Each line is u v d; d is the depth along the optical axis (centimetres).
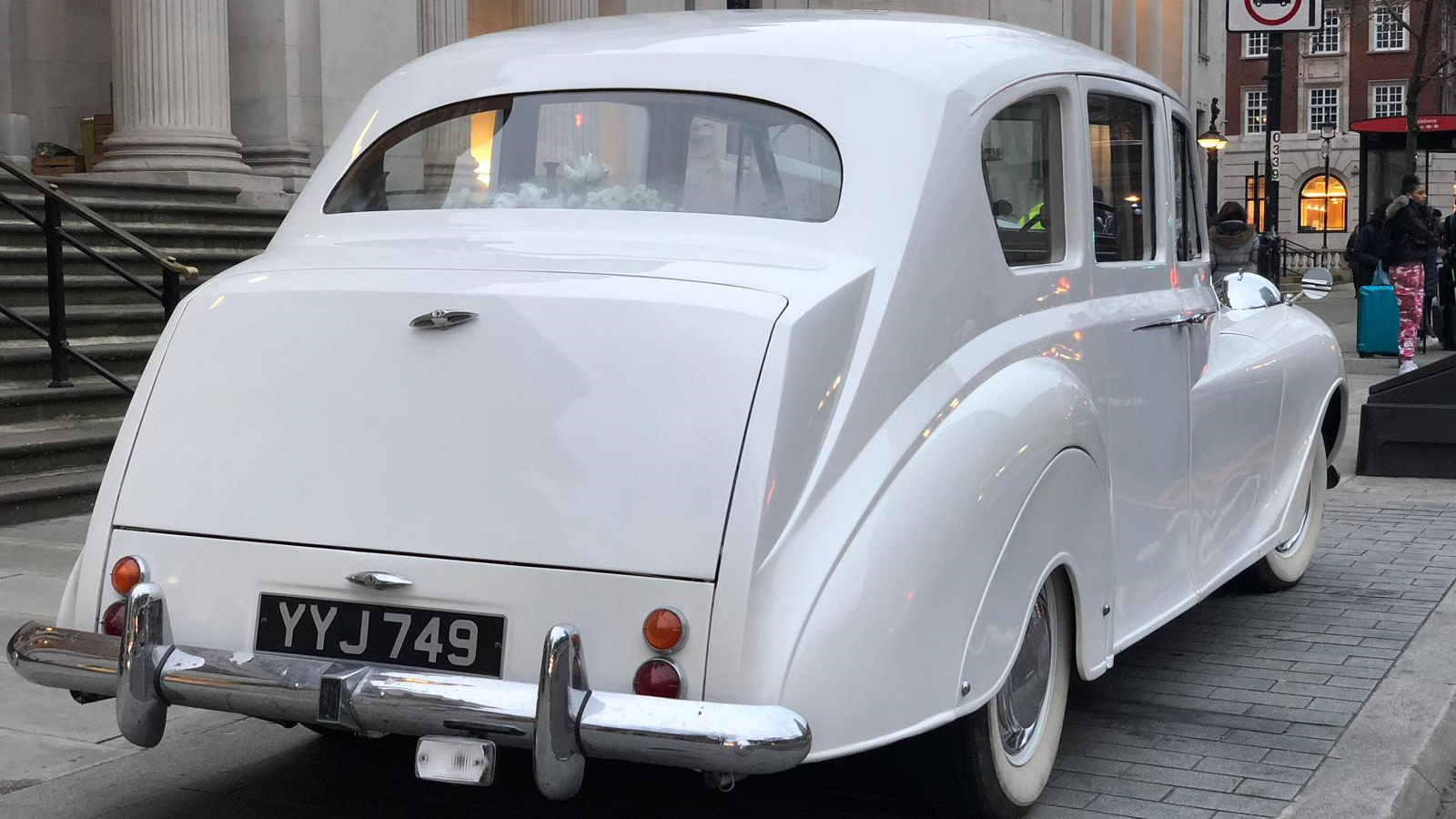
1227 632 568
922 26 398
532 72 392
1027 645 373
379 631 311
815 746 288
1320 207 6272
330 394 324
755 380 299
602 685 294
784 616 290
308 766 417
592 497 299
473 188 382
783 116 359
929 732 344
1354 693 486
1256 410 538
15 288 973
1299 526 619
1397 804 385
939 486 317
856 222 338
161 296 870
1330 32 6188
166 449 334
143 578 328
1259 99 6400
